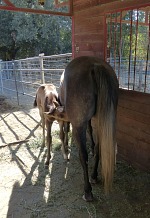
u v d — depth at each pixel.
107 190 2.36
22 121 5.68
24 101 7.86
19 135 4.71
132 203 2.56
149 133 2.98
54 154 3.80
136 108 3.12
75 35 4.19
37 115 6.17
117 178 3.03
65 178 3.10
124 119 3.37
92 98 2.43
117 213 2.42
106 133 2.34
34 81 7.89
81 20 3.93
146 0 2.67
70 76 2.54
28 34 14.95
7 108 7.00
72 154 3.78
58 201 2.64
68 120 2.87
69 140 4.26
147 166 3.12
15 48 17.33
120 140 3.53
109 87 2.35
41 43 16.47
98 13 3.48
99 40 3.57
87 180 2.60
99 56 3.63
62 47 17.12
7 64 9.15
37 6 13.90
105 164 2.32
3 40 16.14
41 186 2.94
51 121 3.28
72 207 2.53
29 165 3.47
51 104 3.09
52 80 6.99
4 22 15.70
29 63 7.99
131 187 2.84
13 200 2.68
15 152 3.92
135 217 2.36
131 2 2.88
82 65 2.54
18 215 2.44
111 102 2.36
